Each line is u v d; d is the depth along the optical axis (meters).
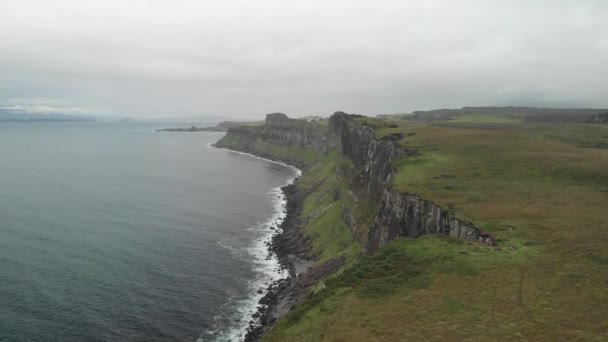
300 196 176.88
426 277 42.75
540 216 54.97
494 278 40.22
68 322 68.56
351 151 163.50
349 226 108.44
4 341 62.50
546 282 38.38
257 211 151.38
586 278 38.47
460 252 47.09
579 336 30.12
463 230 53.16
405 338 32.66
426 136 123.69
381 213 80.06
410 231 65.25
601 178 73.56
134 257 97.62
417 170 84.88
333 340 34.50
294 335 37.47
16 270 86.19
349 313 38.47
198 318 73.06
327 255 100.19
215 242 113.31
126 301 76.75
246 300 80.25
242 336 67.75
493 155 94.69
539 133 158.00
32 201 146.38
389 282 43.16
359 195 117.50
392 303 38.84
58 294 77.31
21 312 70.31
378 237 78.00
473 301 36.78
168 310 74.88
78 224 120.81
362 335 34.28
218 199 168.62
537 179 75.25
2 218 123.19
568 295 35.91
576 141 133.50
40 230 113.38
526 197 64.00
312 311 40.84
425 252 48.91
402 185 74.31
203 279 88.50
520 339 30.47
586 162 85.00
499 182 73.69
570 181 73.12
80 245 103.25
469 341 30.97
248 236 120.56
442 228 57.88
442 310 36.09
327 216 126.44
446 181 75.31
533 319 32.88
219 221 134.38
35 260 92.19
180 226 125.62
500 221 53.56
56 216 128.25
